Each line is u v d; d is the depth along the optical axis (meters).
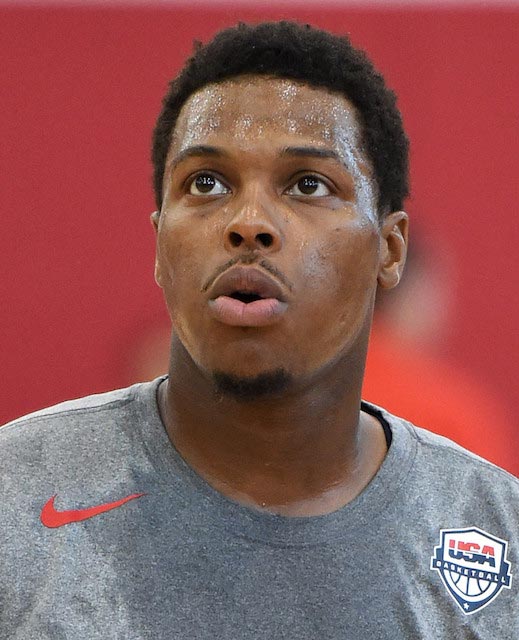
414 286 13.13
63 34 13.66
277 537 6.04
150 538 5.94
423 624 6.04
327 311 5.91
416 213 13.66
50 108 13.62
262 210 5.79
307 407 6.11
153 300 13.61
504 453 13.04
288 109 6.00
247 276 5.68
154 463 6.16
